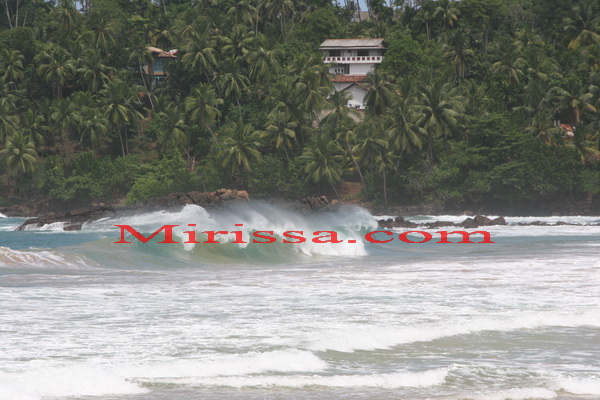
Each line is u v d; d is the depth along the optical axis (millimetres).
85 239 178375
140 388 32344
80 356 38344
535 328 47625
